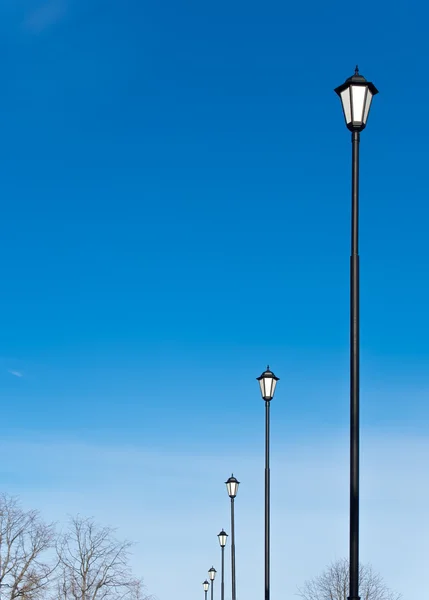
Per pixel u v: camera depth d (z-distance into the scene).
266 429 23.31
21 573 39.62
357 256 11.73
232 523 32.41
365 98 11.98
